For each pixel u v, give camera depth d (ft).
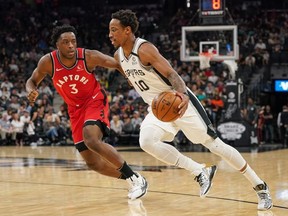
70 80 15.96
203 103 48.01
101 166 16.85
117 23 14.53
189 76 56.08
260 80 57.77
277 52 60.49
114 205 16.03
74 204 16.28
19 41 69.92
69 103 16.42
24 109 51.29
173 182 21.27
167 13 77.82
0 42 69.51
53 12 77.41
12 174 25.11
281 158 33.42
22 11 76.79
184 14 72.28
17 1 78.64
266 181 21.39
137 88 15.42
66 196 17.89
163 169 26.63
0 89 56.49
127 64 14.93
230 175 23.67
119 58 15.14
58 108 58.34
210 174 15.60
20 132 50.19
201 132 14.99
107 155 15.81
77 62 15.87
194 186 20.02
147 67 14.64
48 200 17.10
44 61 16.07
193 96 15.25
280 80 58.59
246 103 51.90
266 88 58.80
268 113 52.08
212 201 16.53
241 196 17.46
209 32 46.44
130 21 14.56
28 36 71.05
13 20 73.67
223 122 44.70
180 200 16.80
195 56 45.91
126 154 37.47
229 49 45.09
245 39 63.62
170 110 13.53
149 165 28.89
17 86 56.85
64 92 16.25
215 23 45.06
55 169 27.27
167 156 15.25
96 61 15.94
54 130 50.16
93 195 18.04
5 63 62.64
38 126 50.98
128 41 14.70
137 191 16.12
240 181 21.43
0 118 51.70
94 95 16.28
